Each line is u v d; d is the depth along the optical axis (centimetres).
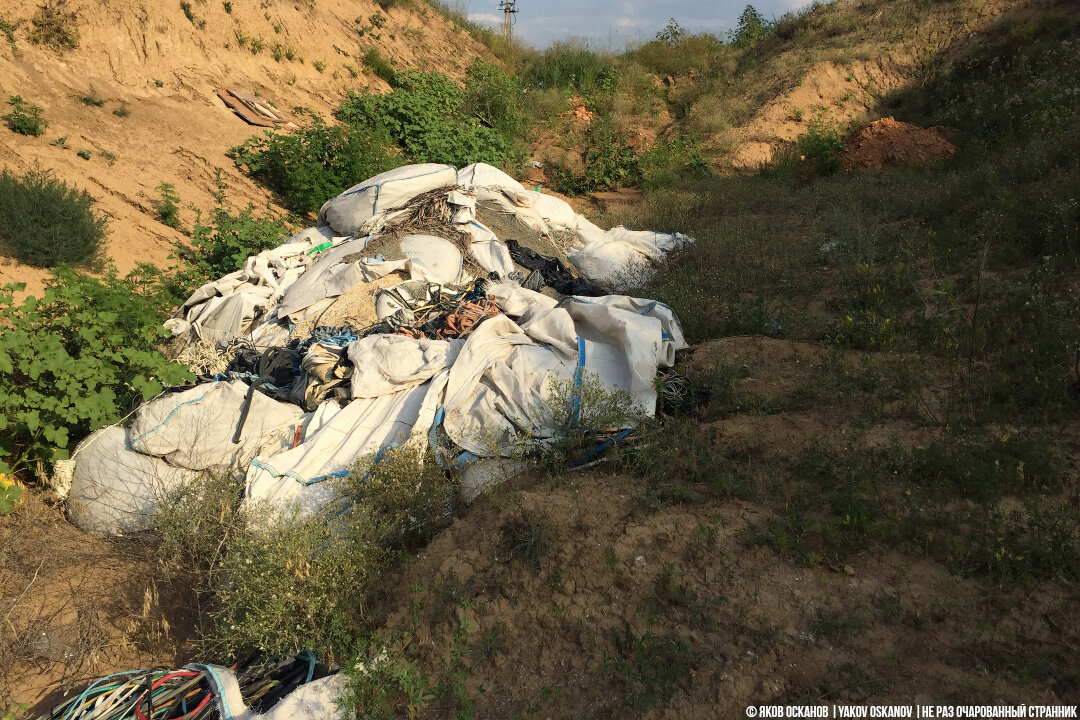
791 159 1552
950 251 771
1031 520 361
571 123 1820
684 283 827
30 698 388
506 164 1594
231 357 681
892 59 1830
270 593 384
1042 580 342
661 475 458
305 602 382
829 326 654
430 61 1981
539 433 502
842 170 1453
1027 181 916
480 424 505
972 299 660
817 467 436
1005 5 1806
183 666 385
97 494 516
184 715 348
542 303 678
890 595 348
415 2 2186
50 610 443
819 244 912
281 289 796
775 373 576
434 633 383
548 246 965
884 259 823
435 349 580
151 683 361
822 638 335
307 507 472
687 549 394
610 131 1722
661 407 546
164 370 563
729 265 877
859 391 531
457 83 1923
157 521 476
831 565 370
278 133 1336
